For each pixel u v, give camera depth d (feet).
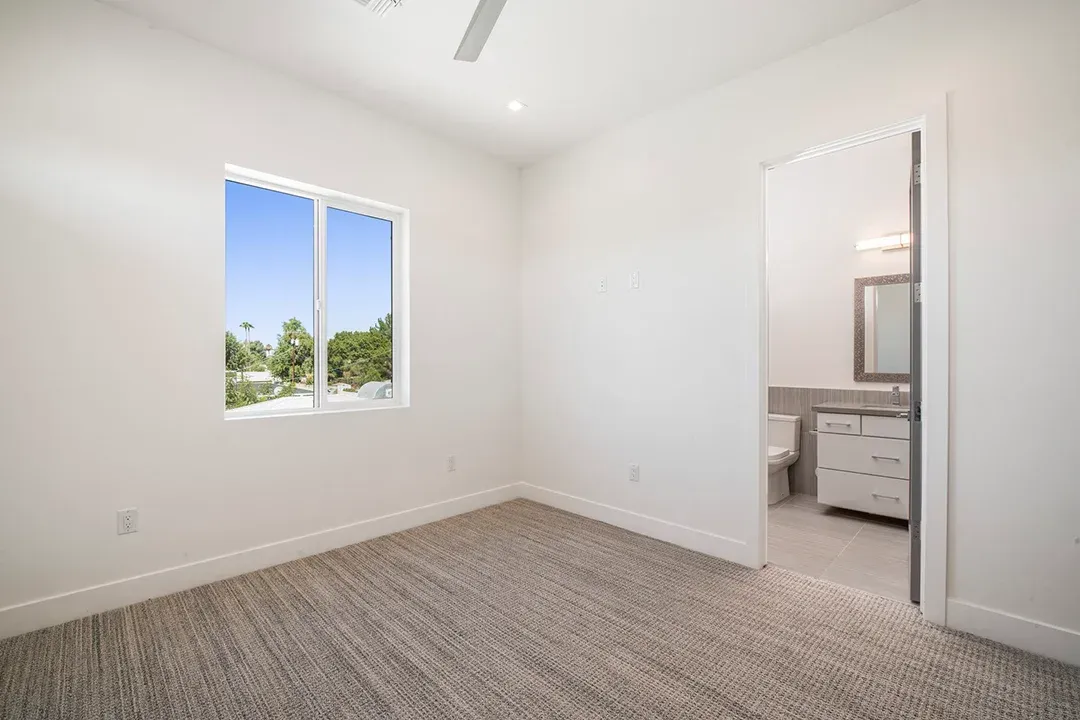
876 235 12.56
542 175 12.62
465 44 5.99
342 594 7.74
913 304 7.50
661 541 10.00
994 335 6.44
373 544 9.85
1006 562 6.39
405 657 6.13
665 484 10.04
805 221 13.62
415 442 10.96
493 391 12.52
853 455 11.44
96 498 7.12
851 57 7.61
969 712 5.18
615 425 10.95
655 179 10.20
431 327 11.25
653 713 5.17
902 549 9.69
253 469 8.62
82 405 7.01
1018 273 6.28
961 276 6.65
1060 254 6.04
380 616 7.08
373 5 6.70
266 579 8.25
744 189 8.86
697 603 7.46
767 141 8.55
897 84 7.17
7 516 6.50
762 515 8.78
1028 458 6.24
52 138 6.78
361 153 10.02
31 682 5.62
